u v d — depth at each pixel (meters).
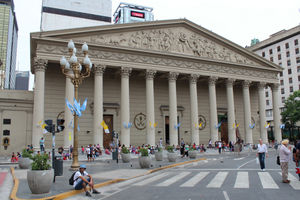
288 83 85.50
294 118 67.12
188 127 53.25
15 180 15.51
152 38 45.44
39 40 37.91
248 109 52.38
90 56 40.56
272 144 56.06
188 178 16.69
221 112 57.09
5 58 176.12
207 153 43.59
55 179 15.91
